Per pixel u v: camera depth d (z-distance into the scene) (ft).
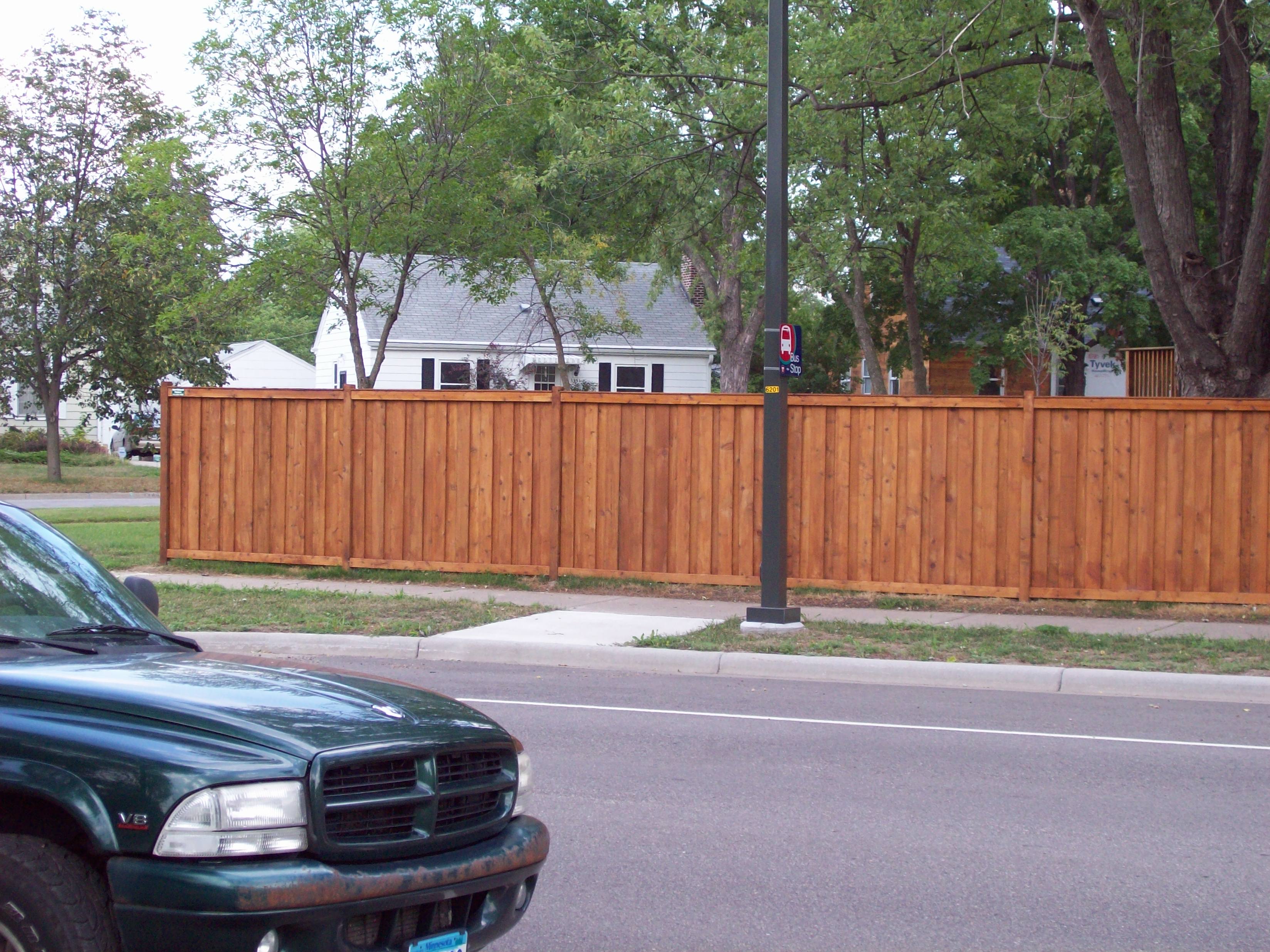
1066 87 56.95
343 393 54.54
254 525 55.88
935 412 48.42
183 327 82.28
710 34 64.59
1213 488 46.09
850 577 49.37
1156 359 75.20
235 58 69.36
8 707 12.33
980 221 79.30
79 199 112.88
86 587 16.01
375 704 13.50
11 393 163.73
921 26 53.67
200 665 14.14
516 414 52.80
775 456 41.42
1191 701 33.91
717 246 87.61
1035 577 47.55
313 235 73.77
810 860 19.88
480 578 53.26
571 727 29.35
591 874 19.03
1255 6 48.29
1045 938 16.72
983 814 22.71
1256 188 52.60
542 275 104.63
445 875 12.33
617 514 51.83
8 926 11.12
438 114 73.61
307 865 11.40
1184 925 17.31
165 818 11.21
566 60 75.56
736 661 37.40
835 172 66.80
